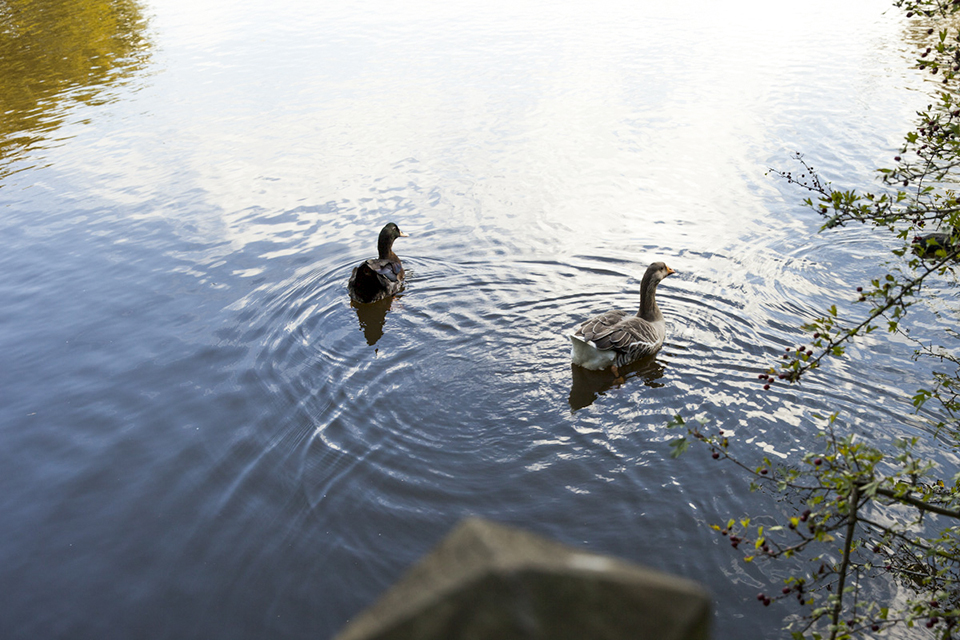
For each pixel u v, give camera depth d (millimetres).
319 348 9602
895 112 16016
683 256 11469
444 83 19734
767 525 6473
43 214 14070
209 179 15039
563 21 25406
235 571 6359
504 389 8617
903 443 4277
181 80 21328
